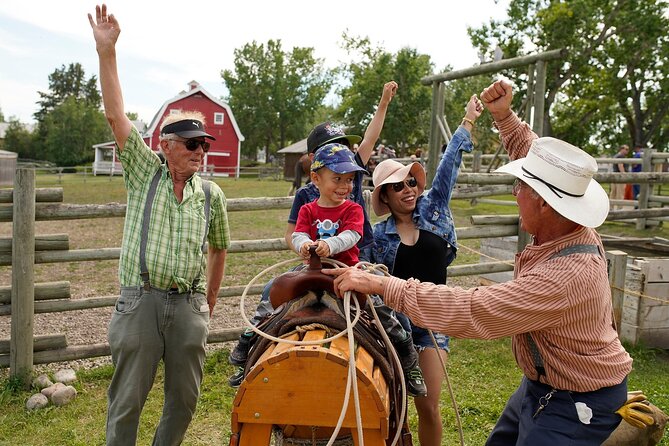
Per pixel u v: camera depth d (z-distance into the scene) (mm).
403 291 2336
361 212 2855
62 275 8977
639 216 8766
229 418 4398
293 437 2559
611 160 13055
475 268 6523
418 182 3383
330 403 2225
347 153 2807
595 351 2320
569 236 2363
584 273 2244
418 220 3389
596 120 32688
